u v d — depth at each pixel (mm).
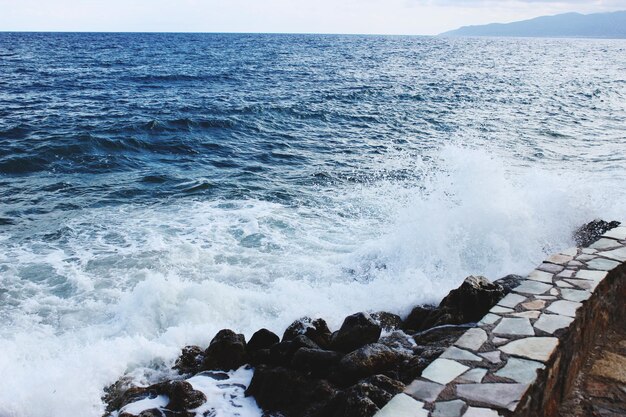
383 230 9633
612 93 34594
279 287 7172
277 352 5172
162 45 105062
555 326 3574
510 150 16391
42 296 7094
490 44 162625
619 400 3457
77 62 56125
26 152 15023
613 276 4637
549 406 3201
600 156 15336
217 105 26234
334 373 4605
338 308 6551
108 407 4816
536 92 34688
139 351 5488
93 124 20109
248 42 130000
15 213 10453
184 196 11828
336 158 15867
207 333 5992
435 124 21891
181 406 4504
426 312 5973
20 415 4711
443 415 2646
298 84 37781
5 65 49781
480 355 3229
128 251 8594
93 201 11375
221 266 8023
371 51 95750
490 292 5699
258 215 10438
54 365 5324
